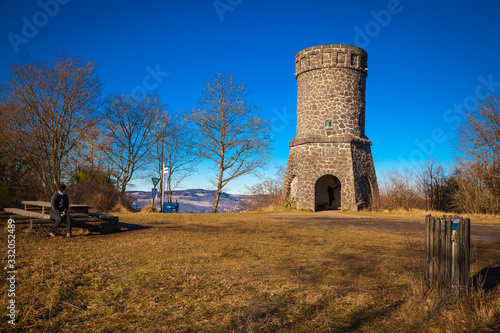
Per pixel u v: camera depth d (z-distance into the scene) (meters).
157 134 30.58
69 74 21.03
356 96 25.31
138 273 5.88
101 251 7.83
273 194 30.66
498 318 4.03
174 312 4.14
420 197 25.69
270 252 8.09
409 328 3.79
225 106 26.67
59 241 9.26
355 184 23.88
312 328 3.77
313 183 24.16
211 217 18.69
